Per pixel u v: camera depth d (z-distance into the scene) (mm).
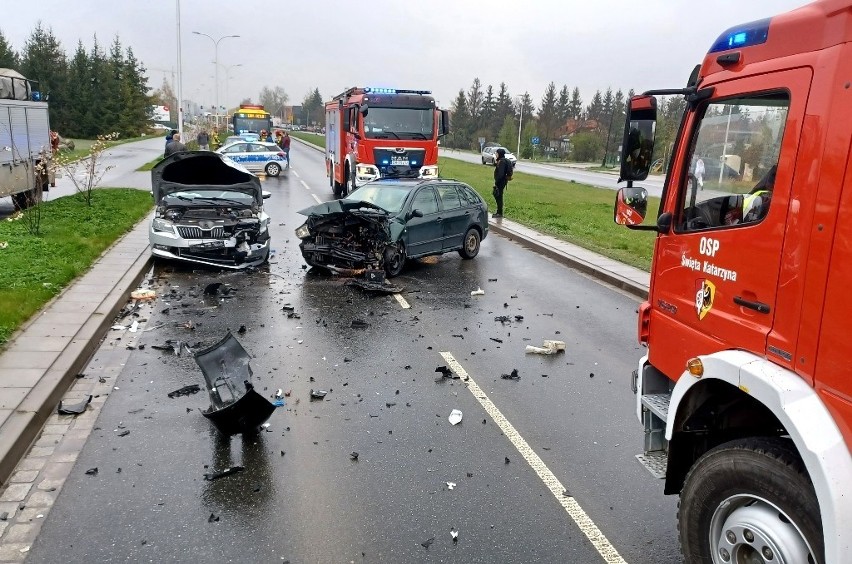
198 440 5605
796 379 2939
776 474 2941
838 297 2740
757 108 3416
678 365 4062
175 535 4277
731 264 3484
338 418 6145
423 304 10562
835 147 2807
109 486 4832
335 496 4793
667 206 4223
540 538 4344
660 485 5070
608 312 10453
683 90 4004
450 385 7090
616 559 4141
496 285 12172
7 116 16406
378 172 21516
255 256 12812
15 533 4234
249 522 4441
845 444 2676
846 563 2580
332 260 12383
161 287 11016
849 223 2705
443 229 13570
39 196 18375
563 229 18844
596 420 6285
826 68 2926
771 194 3221
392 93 21641
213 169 13977
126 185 25234
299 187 29094
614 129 79438
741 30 3654
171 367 7293
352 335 8766
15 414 5543
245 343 8273
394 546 4219
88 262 11555
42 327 7945
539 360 8023
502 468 5281
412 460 5379
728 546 3250
